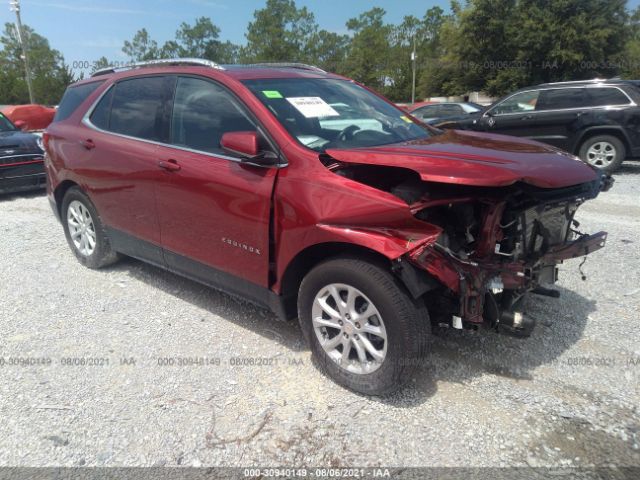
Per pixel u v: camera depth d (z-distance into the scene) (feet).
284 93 12.14
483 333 12.32
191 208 12.26
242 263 11.50
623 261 16.55
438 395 10.09
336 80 14.20
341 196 9.59
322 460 8.55
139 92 14.35
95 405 10.01
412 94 177.88
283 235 10.41
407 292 9.20
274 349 11.91
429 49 224.33
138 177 13.56
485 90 121.90
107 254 16.31
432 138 12.53
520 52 111.04
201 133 12.39
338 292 10.00
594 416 9.41
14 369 11.20
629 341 11.89
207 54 225.35
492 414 9.52
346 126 11.98
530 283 9.95
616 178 31.63
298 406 9.87
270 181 10.61
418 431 9.13
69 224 17.26
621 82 31.50
